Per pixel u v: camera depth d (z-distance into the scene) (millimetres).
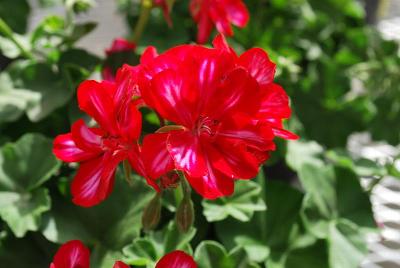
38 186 514
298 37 789
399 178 571
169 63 366
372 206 559
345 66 798
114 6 817
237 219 531
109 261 485
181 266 373
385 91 767
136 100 381
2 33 613
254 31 761
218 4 526
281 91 369
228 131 363
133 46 556
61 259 381
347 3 822
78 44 758
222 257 485
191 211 396
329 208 552
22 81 577
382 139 749
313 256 532
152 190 504
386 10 931
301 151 611
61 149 392
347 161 571
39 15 804
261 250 523
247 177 358
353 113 736
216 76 360
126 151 369
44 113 551
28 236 509
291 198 556
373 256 655
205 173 352
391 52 811
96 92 367
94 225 505
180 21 727
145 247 474
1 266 493
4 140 556
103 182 367
